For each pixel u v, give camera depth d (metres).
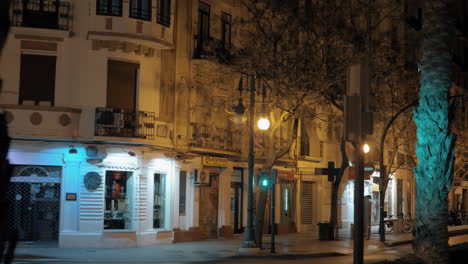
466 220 53.75
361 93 9.03
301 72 25.03
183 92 28.02
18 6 23.31
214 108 29.42
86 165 24.22
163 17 25.98
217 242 28.38
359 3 29.34
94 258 20.38
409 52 32.19
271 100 25.34
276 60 24.83
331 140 41.28
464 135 44.75
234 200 32.50
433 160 13.63
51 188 24.02
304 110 25.70
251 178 23.84
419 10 41.38
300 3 31.30
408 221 40.81
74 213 24.03
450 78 13.90
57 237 24.06
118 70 25.00
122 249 23.97
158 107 26.39
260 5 29.66
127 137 24.31
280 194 36.28
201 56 28.44
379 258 21.98
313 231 38.88
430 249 13.56
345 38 28.19
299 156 37.66
